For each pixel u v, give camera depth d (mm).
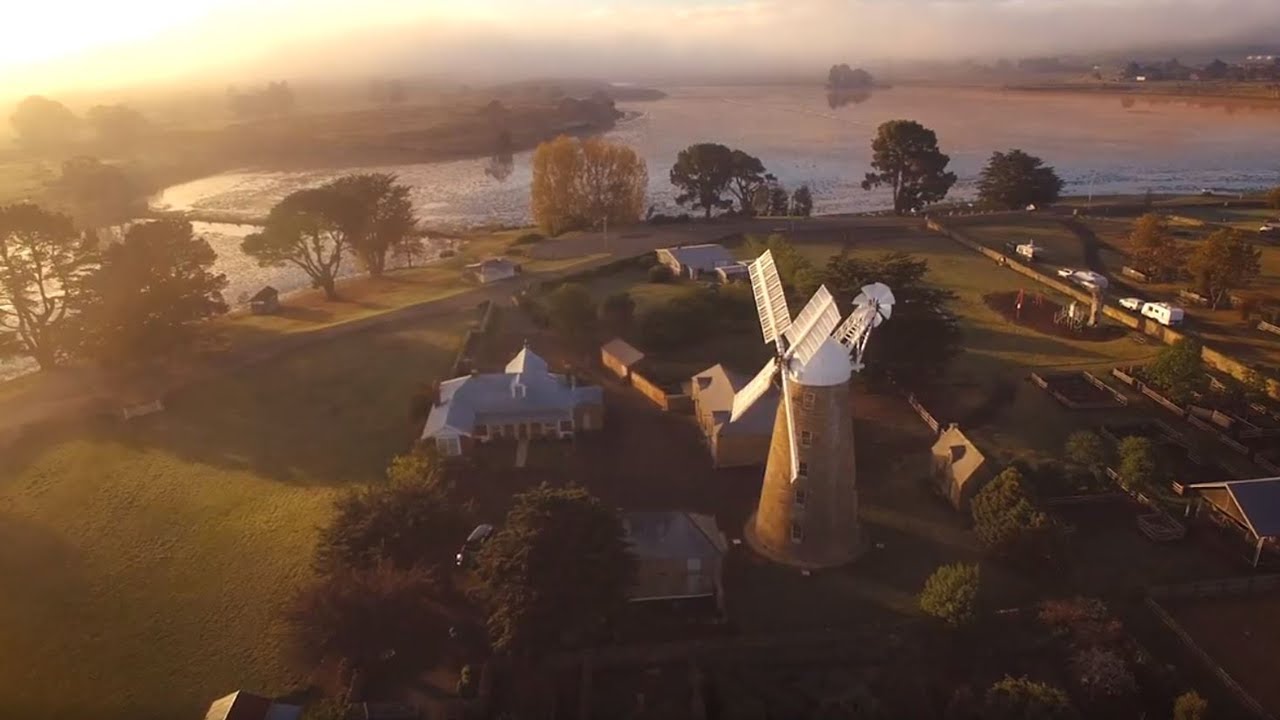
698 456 66875
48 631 48938
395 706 41688
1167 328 88250
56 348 89938
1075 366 82250
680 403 74625
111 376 85438
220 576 53625
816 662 45000
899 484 62344
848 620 48156
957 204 174375
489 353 87875
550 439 69688
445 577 50906
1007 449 65812
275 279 131625
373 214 122375
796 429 49219
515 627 41500
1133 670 43000
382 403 77375
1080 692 42031
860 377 77312
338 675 44344
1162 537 54562
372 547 48375
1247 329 89875
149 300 84562
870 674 43906
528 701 42625
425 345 91438
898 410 73812
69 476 66125
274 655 46625
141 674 45688
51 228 85562
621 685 43938
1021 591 50469
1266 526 51875
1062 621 46188
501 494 61938
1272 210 144250
